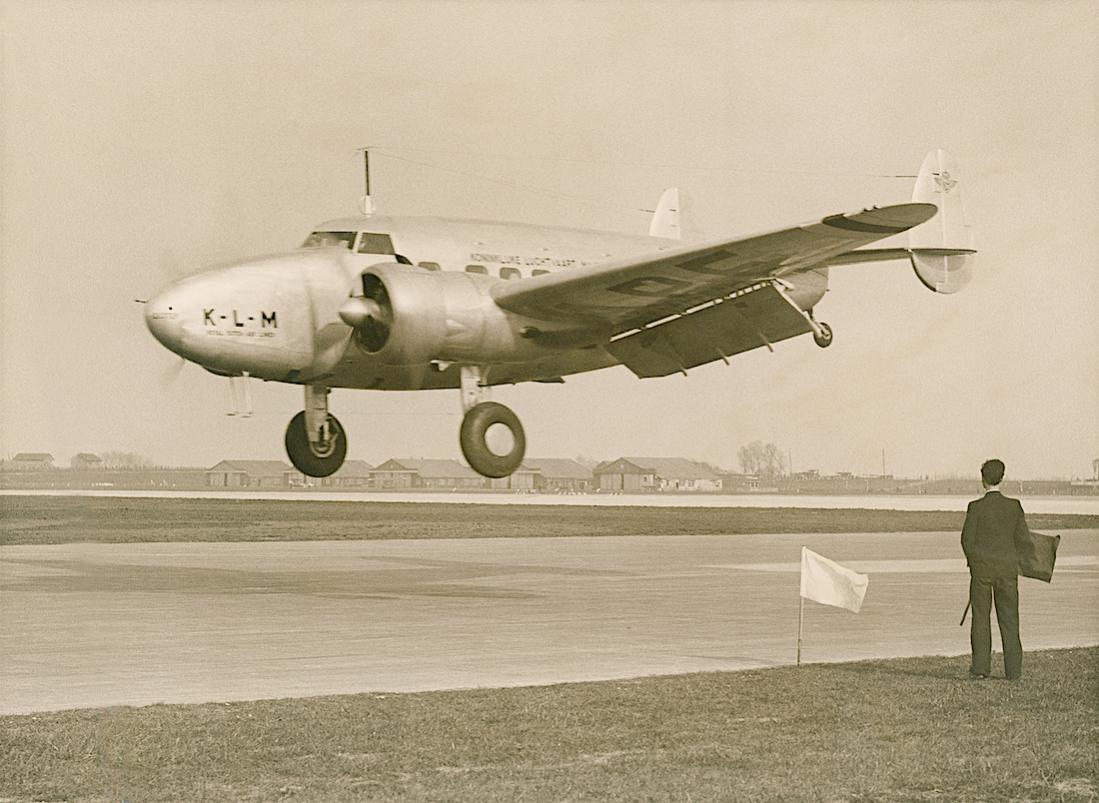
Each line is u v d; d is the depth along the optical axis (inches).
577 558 1519.4
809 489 4510.3
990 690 561.9
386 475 5344.5
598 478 5177.2
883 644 727.7
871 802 385.4
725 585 1147.3
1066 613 914.7
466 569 1306.6
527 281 904.3
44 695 537.0
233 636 738.8
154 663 631.2
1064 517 2758.4
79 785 390.9
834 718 498.6
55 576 1159.0
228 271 920.3
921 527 2511.1
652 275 903.7
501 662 638.5
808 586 634.2
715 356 1026.7
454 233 995.9
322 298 938.1
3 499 3287.4
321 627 788.0
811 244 872.3
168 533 1982.0
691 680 576.7
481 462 903.7
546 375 1016.9
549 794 384.8
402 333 870.4
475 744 443.8
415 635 748.6
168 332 903.1
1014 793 398.6
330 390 984.9
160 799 378.0
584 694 537.0
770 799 385.4
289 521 2400.3
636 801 379.6
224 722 472.7
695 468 5128.0
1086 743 461.1
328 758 422.9
